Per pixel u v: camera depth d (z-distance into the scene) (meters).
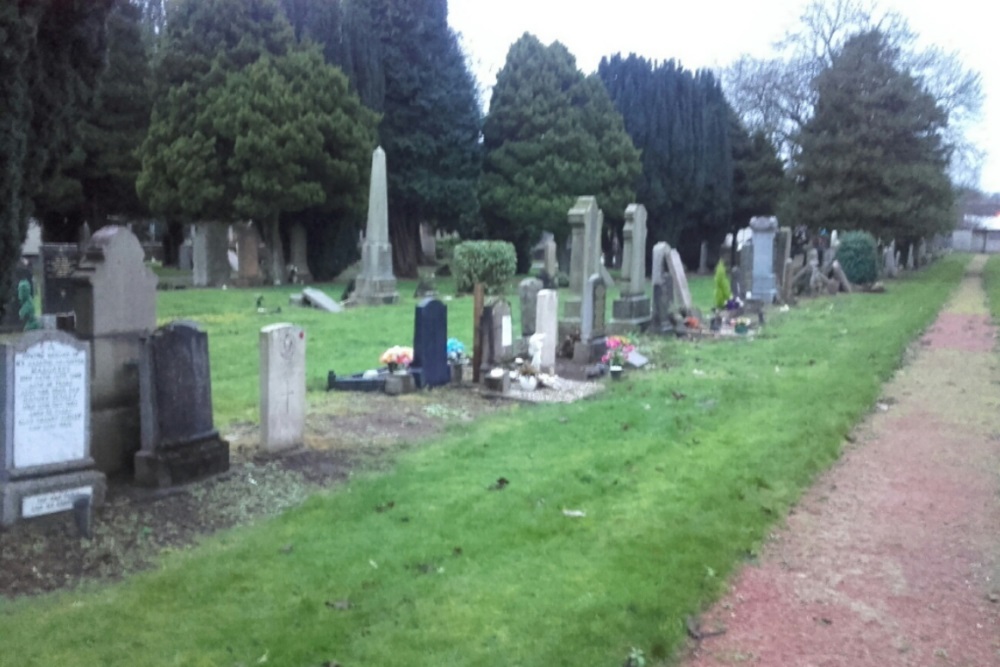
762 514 6.68
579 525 6.30
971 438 9.27
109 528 6.27
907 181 38.34
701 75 44.78
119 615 4.86
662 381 12.77
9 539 5.90
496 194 39.06
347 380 11.95
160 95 32.19
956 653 4.61
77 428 6.49
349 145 32.66
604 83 43.78
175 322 7.52
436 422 10.19
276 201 31.03
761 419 9.89
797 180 41.59
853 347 15.91
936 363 14.46
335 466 8.14
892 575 5.64
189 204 30.64
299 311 22.81
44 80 8.91
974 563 5.85
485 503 6.83
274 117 30.67
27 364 6.14
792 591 5.39
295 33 34.69
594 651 4.44
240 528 6.44
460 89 38.66
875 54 39.72
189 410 7.50
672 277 19.94
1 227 8.44
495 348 13.05
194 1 32.19
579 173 38.91
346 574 5.42
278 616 4.84
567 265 41.09
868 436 9.41
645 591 5.12
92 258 7.45
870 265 33.03
